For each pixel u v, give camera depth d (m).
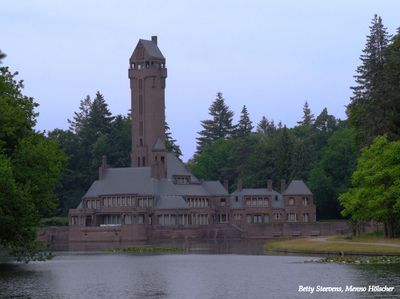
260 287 58.34
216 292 56.03
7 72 74.31
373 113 110.44
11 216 64.06
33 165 71.69
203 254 103.06
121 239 168.62
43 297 54.25
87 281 64.62
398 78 107.44
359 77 136.62
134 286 60.69
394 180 100.94
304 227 169.62
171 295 54.84
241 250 111.88
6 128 66.88
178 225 174.25
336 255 89.50
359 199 104.06
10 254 72.75
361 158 106.44
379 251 85.69
